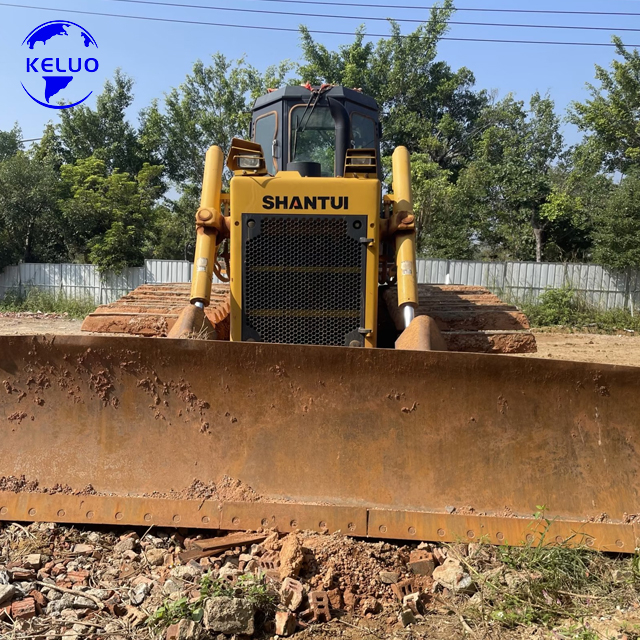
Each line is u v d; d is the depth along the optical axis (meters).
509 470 3.57
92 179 26.14
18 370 3.69
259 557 3.26
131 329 5.20
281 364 3.62
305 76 32.38
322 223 4.45
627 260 20.44
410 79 34.06
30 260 26.67
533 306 20.70
